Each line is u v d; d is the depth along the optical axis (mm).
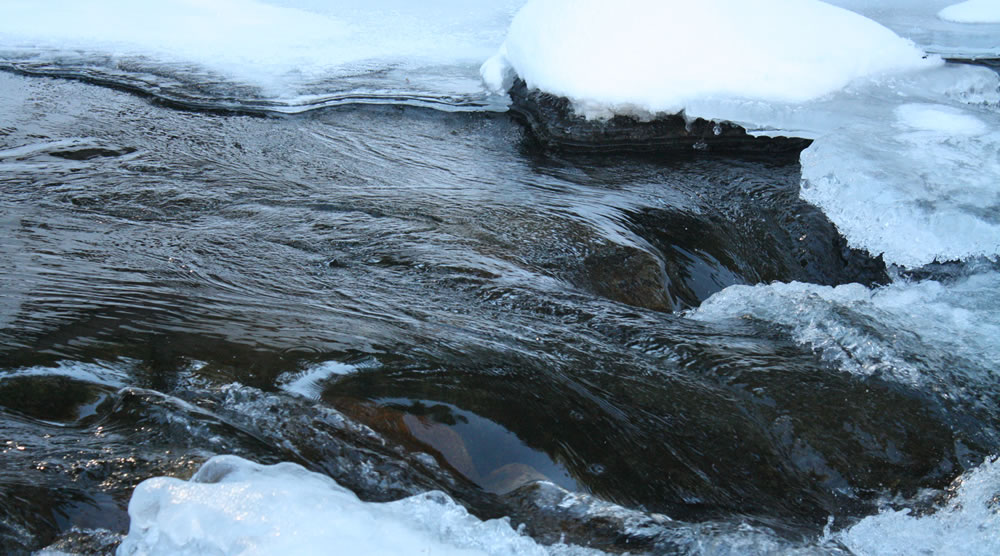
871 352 3193
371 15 9398
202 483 2033
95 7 9117
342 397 2543
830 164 4930
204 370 2646
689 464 2533
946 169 4742
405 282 3592
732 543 2178
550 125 5848
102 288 3250
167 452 2248
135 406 2434
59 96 6590
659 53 5715
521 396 2656
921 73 6062
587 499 2283
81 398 2516
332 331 2947
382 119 6332
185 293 3252
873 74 5961
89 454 2234
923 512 2449
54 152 5273
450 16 9391
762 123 5516
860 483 2555
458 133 6109
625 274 4023
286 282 3473
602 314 3434
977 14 8305
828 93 5695
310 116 6352
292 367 2670
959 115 5441
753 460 2588
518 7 9828
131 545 1878
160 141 5625
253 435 2348
